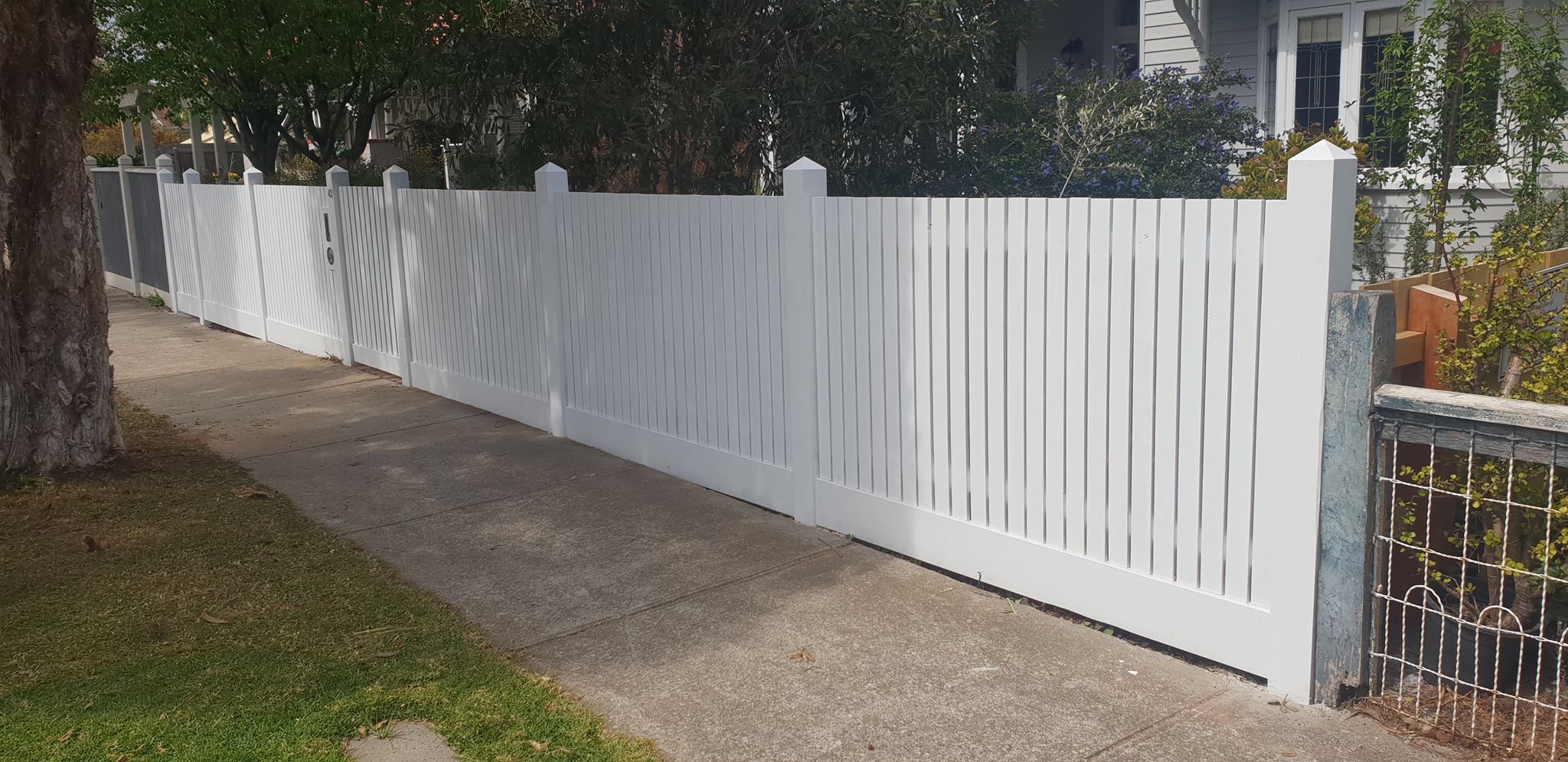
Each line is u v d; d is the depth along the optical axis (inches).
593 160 382.0
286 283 455.2
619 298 270.5
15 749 141.2
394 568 207.3
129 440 304.5
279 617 183.3
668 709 152.8
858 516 213.6
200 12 550.9
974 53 363.9
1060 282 169.3
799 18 358.3
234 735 144.4
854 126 371.2
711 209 235.8
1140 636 168.2
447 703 153.6
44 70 254.2
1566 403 142.0
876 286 200.8
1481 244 360.8
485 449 291.1
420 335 363.9
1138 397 161.2
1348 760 134.2
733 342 236.8
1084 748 139.9
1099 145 366.9
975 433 187.3
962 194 370.9
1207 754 137.3
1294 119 416.5
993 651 167.3
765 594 191.5
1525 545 145.7
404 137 490.0
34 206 258.8
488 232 316.8
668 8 348.5
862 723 147.9
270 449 297.1
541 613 185.9
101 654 169.3
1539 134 310.5
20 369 260.7
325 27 551.5
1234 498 151.6
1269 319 143.8
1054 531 177.0
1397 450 146.3
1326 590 143.6
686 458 257.1
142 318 560.1
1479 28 305.0
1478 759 132.5
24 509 241.3
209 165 1016.2
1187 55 460.1
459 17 436.1
